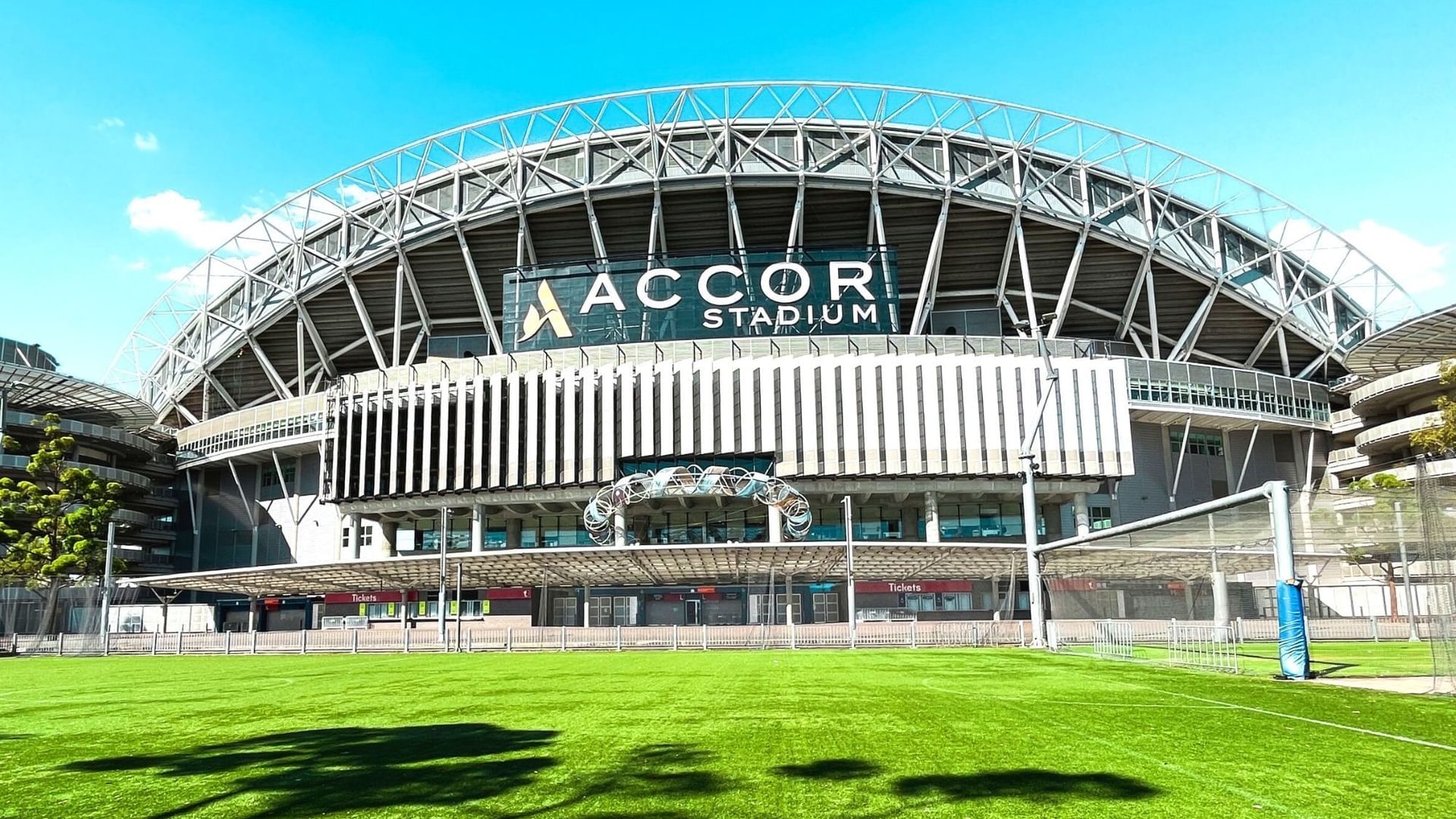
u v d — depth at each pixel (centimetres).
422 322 8494
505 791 925
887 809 822
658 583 6106
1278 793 871
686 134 7769
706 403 6538
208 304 8594
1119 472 6469
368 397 7169
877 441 6391
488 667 3023
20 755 1228
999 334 7881
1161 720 1389
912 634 4019
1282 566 2112
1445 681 1867
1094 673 2320
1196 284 8031
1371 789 885
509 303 7338
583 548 5094
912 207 7625
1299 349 8525
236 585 6134
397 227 7806
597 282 7275
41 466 6506
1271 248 8188
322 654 4269
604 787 934
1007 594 6225
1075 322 8581
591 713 1584
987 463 6388
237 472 8756
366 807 869
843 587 6209
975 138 7806
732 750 1148
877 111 7669
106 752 1239
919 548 4853
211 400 9488
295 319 8400
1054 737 1223
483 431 6838
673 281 7219
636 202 7625
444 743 1249
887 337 6819
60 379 7475
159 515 8962
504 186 7762
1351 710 1490
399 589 6309
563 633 4303
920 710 1548
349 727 1448
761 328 7088
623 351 6912
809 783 937
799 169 7488
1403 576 4434
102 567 6353
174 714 1700
